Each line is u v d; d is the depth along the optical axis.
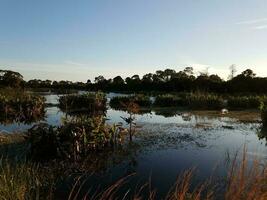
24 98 25.88
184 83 61.88
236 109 31.42
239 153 12.28
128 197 7.66
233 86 53.12
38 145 10.77
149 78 86.69
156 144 13.72
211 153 12.30
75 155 10.73
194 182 8.51
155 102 34.62
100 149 12.08
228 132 17.41
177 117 24.34
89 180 8.77
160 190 8.16
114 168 10.01
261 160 10.84
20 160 10.19
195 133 16.84
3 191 5.21
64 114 25.42
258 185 4.16
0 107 22.64
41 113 24.31
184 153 12.23
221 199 7.00
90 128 11.72
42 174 8.95
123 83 83.12
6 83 58.25
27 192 6.29
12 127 17.38
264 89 51.22
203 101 32.19
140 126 18.92
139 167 10.21
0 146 12.23
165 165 10.51
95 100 29.78
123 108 32.53
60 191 7.81
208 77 60.66
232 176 4.34
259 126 19.78
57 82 106.94
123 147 12.85
